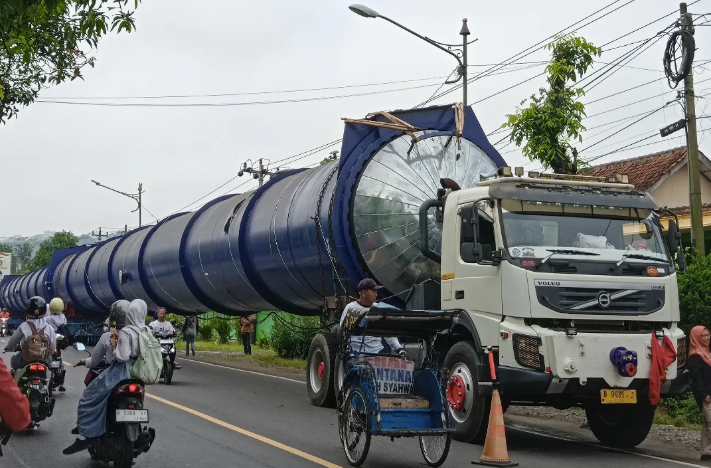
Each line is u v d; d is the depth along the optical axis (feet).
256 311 68.33
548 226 31.45
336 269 42.83
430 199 39.93
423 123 43.29
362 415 26.66
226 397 45.88
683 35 45.24
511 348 29.84
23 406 13.41
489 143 43.45
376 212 40.47
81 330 100.37
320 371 43.32
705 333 30.86
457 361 32.86
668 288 31.37
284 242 48.47
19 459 27.94
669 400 41.91
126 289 85.10
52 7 29.30
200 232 65.98
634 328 30.94
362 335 29.96
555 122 50.49
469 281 32.45
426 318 28.91
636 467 27.96
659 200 75.20
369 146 41.14
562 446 32.78
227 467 26.40
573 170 52.34
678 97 47.19
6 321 142.10
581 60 52.01
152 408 40.37
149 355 24.81
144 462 27.12
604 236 31.73
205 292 67.72
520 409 44.39
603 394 29.58
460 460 28.35
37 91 47.26
